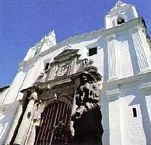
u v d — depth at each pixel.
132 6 24.22
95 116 12.29
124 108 14.23
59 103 17.55
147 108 13.20
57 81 18.66
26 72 26.11
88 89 13.80
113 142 12.75
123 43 19.31
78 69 18.94
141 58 16.61
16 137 15.87
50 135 15.63
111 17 24.89
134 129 12.85
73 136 11.95
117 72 16.92
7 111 21.86
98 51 20.48
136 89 14.82
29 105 17.83
